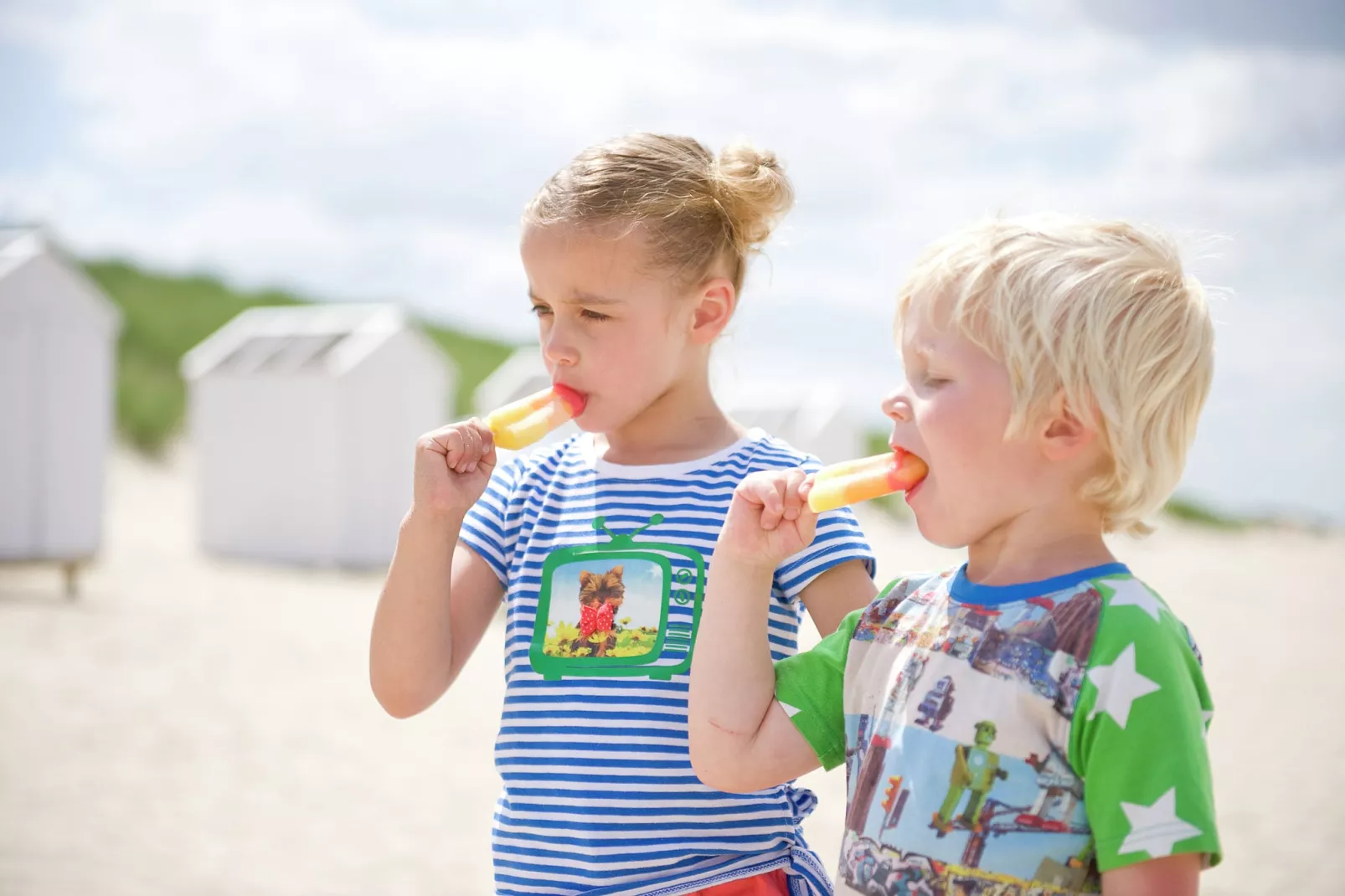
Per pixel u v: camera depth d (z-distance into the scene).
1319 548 28.69
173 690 6.94
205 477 11.70
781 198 2.07
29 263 8.82
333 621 9.05
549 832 1.79
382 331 11.23
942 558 16.81
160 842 4.66
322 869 4.46
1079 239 1.42
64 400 9.05
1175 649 1.34
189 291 27.56
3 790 5.16
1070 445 1.40
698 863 1.75
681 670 1.80
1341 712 8.45
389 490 11.27
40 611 8.70
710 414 2.02
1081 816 1.33
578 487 2.00
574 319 1.90
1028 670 1.36
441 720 6.80
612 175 1.91
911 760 1.41
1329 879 4.94
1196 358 1.41
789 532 1.57
